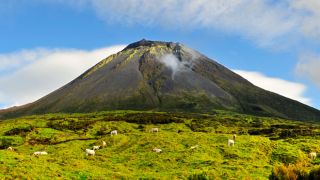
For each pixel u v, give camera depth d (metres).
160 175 56.78
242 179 50.03
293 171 35.62
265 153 76.50
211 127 187.12
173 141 92.19
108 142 108.88
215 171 57.03
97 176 52.34
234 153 74.00
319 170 33.97
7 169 47.56
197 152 75.31
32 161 54.12
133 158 76.31
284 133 152.38
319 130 170.38
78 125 183.25
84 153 92.56
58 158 64.25
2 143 140.75
